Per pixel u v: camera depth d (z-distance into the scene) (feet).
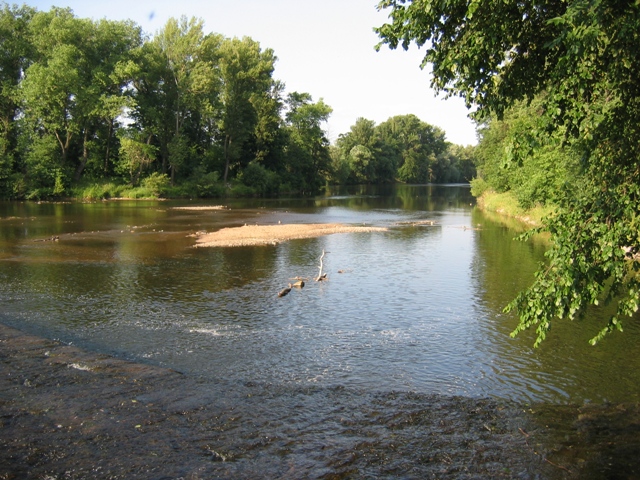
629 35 21.15
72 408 29.96
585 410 31.07
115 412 29.58
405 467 24.31
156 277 68.85
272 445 26.23
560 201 25.53
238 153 261.44
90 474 23.30
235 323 49.47
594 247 23.26
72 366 36.83
